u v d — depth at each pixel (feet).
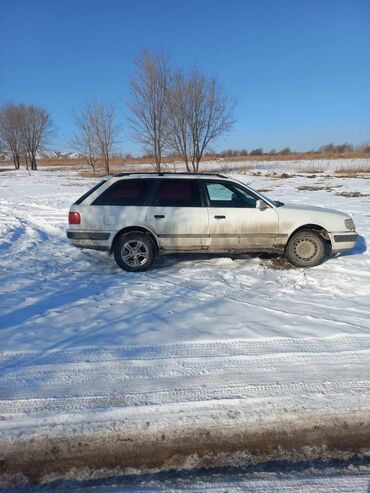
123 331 14.46
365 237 29.43
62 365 12.16
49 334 14.14
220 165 148.56
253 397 10.72
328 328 14.62
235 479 8.50
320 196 55.42
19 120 184.75
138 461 8.98
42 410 10.18
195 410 10.26
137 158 201.67
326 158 182.19
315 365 12.21
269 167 137.08
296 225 22.11
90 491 8.22
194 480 8.48
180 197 22.04
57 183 93.04
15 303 16.99
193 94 108.78
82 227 21.86
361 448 9.42
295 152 238.89
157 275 21.31
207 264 23.35
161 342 13.64
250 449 9.32
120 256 21.93
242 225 21.91
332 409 10.37
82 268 22.75
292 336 14.02
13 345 13.30
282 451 9.29
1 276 20.80
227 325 14.96
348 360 12.48
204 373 11.78
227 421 9.98
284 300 17.56
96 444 9.34
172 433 9.64
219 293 18.47
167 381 11.40
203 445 9.39
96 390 10.97
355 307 16.65
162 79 108.88
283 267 22.59
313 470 8.77
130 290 18.84
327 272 21.49
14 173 150.51
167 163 147.95
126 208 21.80
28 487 8.36
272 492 8.16
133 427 9.75
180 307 16.76
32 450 9.17
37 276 20.98
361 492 8.18
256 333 14.25
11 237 30.63
